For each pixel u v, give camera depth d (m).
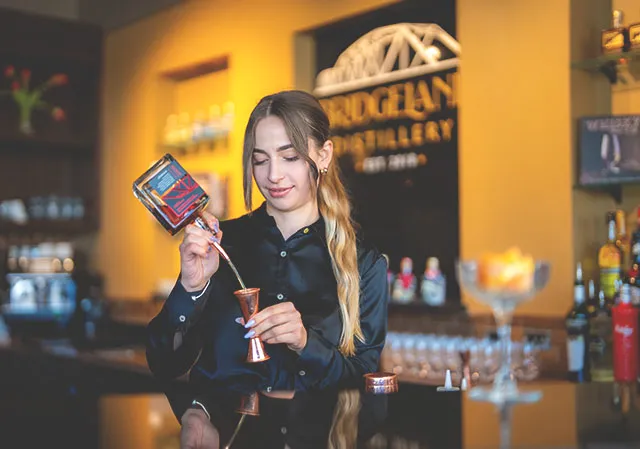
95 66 6.03
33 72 5.99
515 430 1.21
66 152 6.24
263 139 1.82
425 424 1.26
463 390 1.62
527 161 3.40
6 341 5.16
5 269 5.75
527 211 3.40
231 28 4.93
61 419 1.37
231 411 1.40
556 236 3.29
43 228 5.84
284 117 1.81
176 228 1.68
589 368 2.87
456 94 3.88
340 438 1.17
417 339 3.49
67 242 6.17
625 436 1.18
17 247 5.79
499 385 1.49
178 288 1.75
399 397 1.52
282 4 4.59
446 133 3.94
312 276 1.91
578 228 3.27
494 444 1.13
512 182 3.45
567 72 3.27
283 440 1.17
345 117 4.45
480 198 3.57
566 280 3.25
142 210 5.61
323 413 1.36
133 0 5.71
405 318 3.81
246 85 4.84
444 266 3.96
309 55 4.59
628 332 2.59
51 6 6.16
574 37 3.28
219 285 1.90
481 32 3.58
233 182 4.95
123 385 4.20
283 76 4.59
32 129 5.93
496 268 1.34
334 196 1.93
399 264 4.19
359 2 4.12
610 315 2.95
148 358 1.82
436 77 3.98
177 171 1.69
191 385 1.81
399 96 4.17
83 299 5.71
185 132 5.36
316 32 4.50
